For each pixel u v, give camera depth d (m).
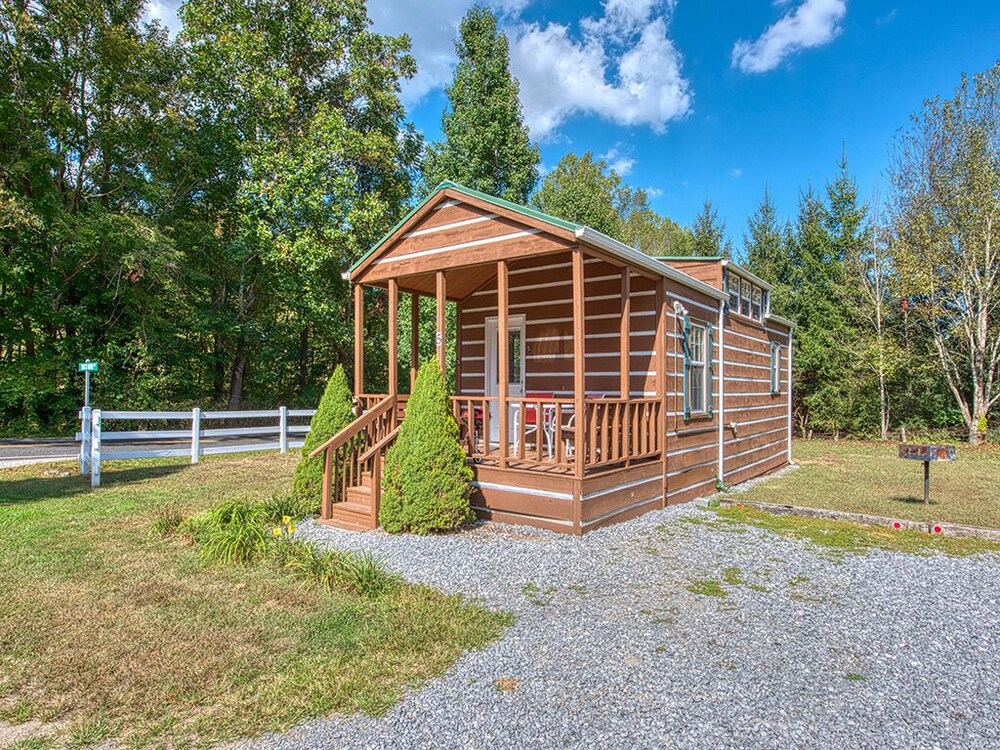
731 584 4.40
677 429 7.71
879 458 13.94
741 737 2.43
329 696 2.72
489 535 5.72
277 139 16.59
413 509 5.70
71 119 14.24
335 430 6.89
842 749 2.36
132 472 9.55
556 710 2.62
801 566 4.87
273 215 15.87
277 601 3.91
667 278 7.38
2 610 3.72
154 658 3.08
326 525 6.26
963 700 2.76
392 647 3.23
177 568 4.58
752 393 10.84
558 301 8.31
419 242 7.10
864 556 5.18
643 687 2.83
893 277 17.34
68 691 2.76
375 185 19.11
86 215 14.41
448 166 20.06
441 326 6.84
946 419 17.67
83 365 9.12
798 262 20.64
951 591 4.28
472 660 3.10
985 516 6.95
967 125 15.94
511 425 8.56
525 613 3.77
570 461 6.47
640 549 5.32
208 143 16.97
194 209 17.61
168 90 16.61
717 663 3.10
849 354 18.41
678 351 7.77
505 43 20.41
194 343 18.66
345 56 17.97
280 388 21.50
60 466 9.70
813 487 9.43
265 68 16.56
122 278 14.88
